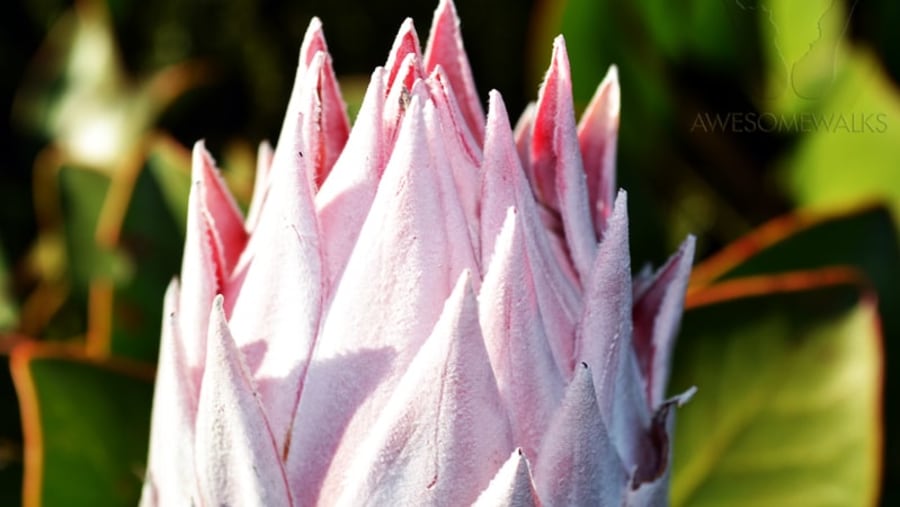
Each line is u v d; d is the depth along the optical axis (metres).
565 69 0.54
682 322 0.68
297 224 0.52
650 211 0.77
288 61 1.21
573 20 0.82
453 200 0.51
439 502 0.51
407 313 0.51
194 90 1.07
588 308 0.53
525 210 0.52
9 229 1.06
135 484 0.68
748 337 0.68
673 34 0.84
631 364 0.54
